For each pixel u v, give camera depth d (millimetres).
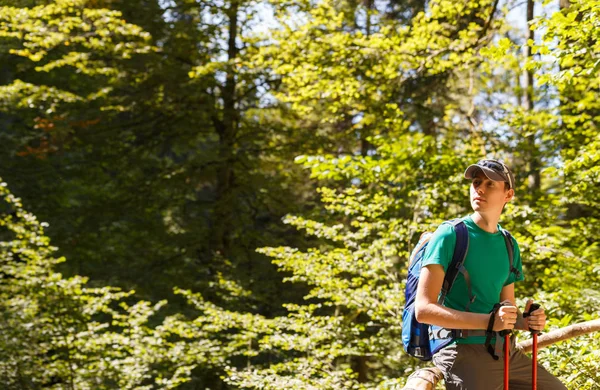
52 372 9797
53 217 18172
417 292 2805
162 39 17359
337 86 10602
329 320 8164
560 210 8492
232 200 17734
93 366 9812
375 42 10328
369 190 9000
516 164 10352
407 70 10844
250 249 17609
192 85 17062
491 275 2846
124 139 18750
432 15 10258
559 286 7102
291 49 10891
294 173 18641
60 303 10078
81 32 14219
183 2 17156
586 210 8914
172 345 10180
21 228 10539
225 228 17672
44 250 10555
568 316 4824
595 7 5434
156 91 17781
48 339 9969
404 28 10578
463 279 2838
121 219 18547
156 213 18812
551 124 8883
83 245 17516
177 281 16359
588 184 7594
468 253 2828
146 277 16750
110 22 13281
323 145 16922
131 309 10602
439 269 2787
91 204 18562
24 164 18469
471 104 12953
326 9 11703
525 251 7340
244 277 15273
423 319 2740
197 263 17281
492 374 2793
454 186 8188
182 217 18672
